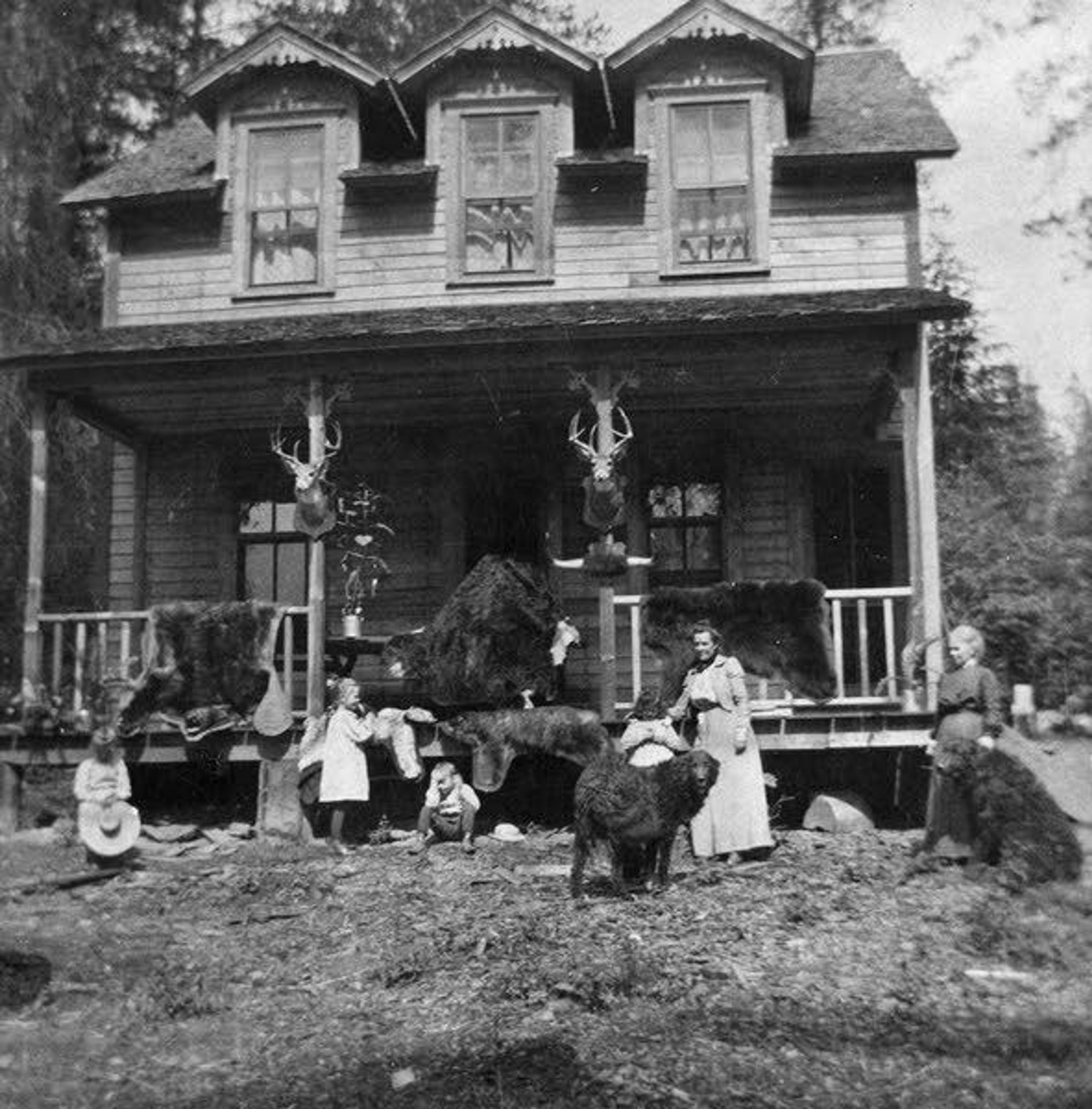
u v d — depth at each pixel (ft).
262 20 97.04
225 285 52.85
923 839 34.22
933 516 40.86
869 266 50.60
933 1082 18.20
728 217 51.52
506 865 34.65
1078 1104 17.31
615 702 46.37
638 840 29.04
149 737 41.83
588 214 51.78
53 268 75.20
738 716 33.35
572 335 42.32
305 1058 20.16
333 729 38.55
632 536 51.67
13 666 72.18
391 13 100.12
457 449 52.90
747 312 41.63
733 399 50.57
